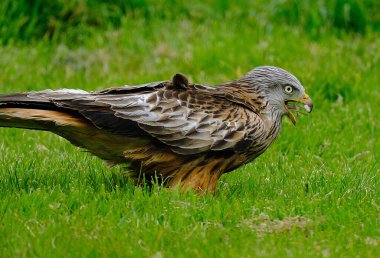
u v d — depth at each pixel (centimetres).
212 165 1077
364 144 1425
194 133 1045
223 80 1708
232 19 2036
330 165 1298
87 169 1184
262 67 1154
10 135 1398
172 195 1033
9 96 1009
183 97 1059
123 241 896
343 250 902
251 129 1079
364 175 1205
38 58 1822
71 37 1936
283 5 2044
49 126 1035
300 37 1941
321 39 1933
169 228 940
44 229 922
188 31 1952
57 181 1117
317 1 2025
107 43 1914
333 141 1420
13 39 1891
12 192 1056
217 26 1978
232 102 1091
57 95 1020
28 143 1353
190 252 874
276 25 2002
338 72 1689
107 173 1170
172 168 1072
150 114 1031
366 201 1086
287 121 1458
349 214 1008
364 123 1512
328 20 2009
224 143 1058
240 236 925
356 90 1645
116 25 1997
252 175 1202
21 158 1227
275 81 1141
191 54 1820
